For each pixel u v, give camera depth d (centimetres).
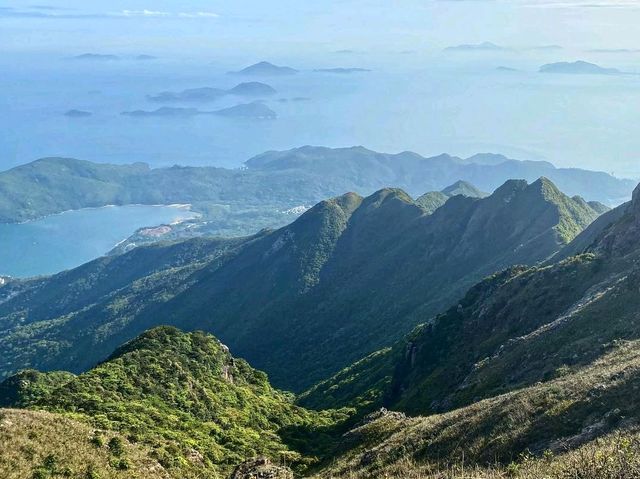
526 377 4991
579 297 6806
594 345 4666
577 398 3098
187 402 6881
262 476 4291
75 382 6431
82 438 4228
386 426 4897
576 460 2019
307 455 5988
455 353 7931
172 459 4584
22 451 3788
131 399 6431
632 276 5509
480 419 3509
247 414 7375
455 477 2528
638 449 2025
